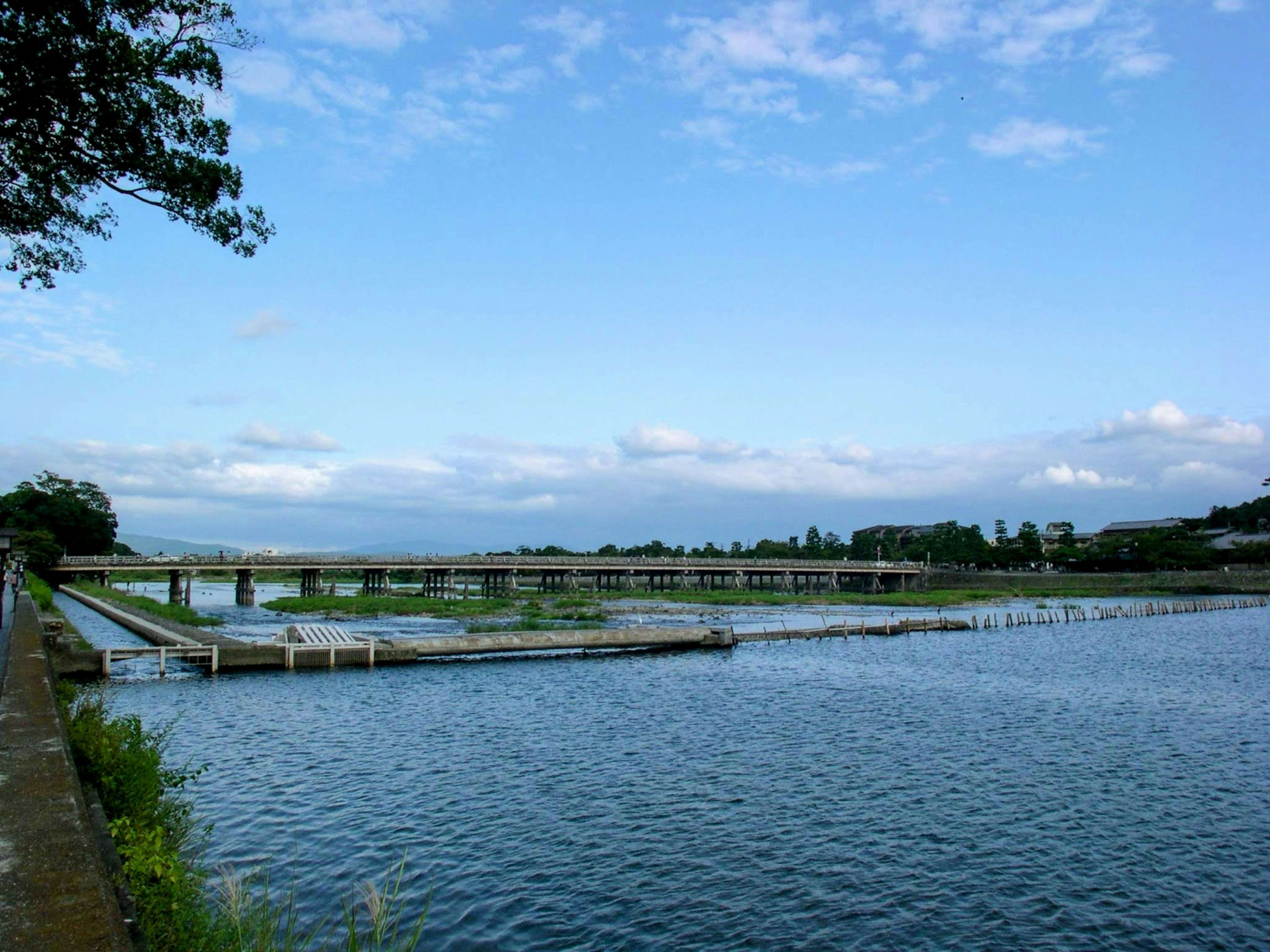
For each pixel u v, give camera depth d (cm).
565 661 5375
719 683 4494
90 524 14100
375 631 6931
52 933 659
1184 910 1691
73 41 1680
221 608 10150
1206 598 12675
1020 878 1833
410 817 2162
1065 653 6012
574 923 1588
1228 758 2859
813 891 1753
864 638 7031
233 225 2005
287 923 1532
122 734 1725
